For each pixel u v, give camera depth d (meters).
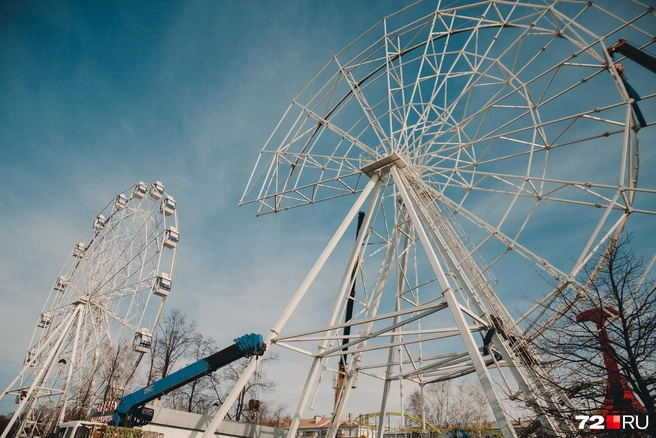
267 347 20.14
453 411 61.62
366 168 24.36
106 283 42.62
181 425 26.09
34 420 38.69
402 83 24.69
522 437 18.17
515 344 17.34
